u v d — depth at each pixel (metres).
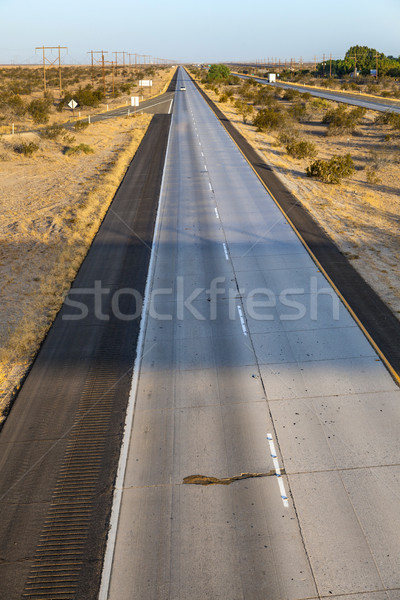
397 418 12.37
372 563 8.80
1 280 20.62
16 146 47.03
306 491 10.34
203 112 77.38
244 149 47.50
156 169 40.06
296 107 77.81
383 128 66.69
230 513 9.88
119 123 66.62
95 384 14.03
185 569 8.81
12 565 8.99
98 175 38.50
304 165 45.22
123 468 11.12
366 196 34.47
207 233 25.83
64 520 9.88
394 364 14.52
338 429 12.05
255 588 8.44
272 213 28.69
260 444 11.65
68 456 11.51
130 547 9.27
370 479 10.59
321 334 16.23
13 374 14.64
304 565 8.80
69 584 8.65
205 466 11.08
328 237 24.81
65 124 64.94
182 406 13.05
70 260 22.69
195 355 15.34
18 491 10.56
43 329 16.97
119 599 8.38
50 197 32.97
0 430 12.35
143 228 26.80
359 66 186.88
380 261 22.03
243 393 13.48
